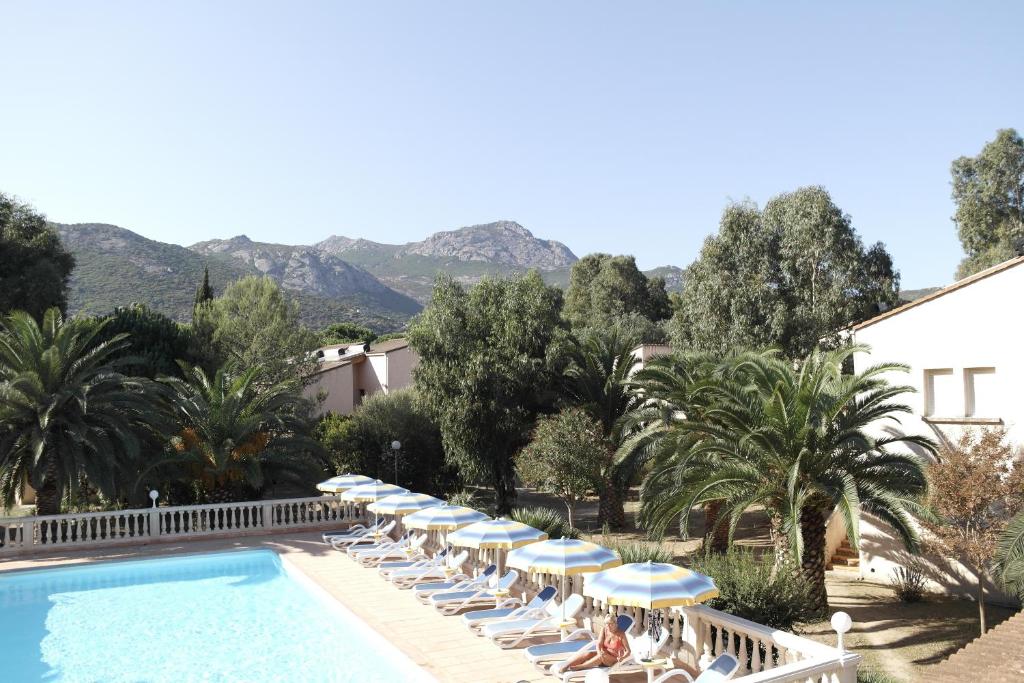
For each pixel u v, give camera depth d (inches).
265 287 1690.5
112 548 896.3
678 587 417.1
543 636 535.8
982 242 1987.0
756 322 1656.0
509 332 1147.9
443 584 693.9
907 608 733.9
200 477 1077.8
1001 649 499.8
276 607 687.1
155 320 1427.2
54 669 536.4
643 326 2461.9
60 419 931.3
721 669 388.5
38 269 1526.8
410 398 1354.6
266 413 1111.6
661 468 793.6
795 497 648.4
